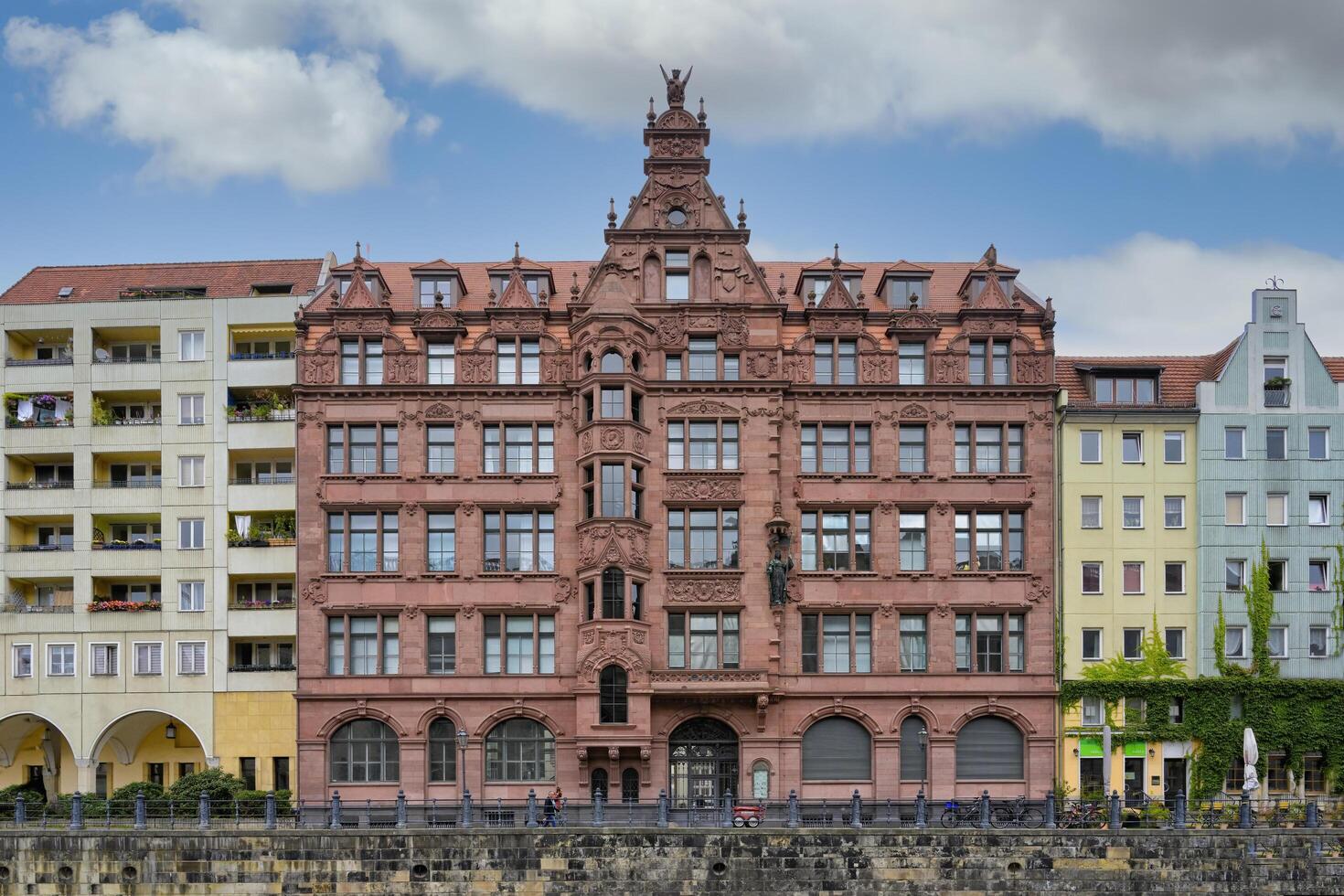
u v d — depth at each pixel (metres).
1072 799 48.72
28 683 55.28
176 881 42.28
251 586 57.91
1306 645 53.41
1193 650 53.41
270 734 54.78
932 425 54.31
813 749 52.78
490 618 53.03
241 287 60.19
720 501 53.16
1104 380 55.31
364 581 52.78
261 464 58.72
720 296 54.84
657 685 51.41
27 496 56.62
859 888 42.50
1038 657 53.12
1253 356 54.91
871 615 53.38
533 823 43.91
